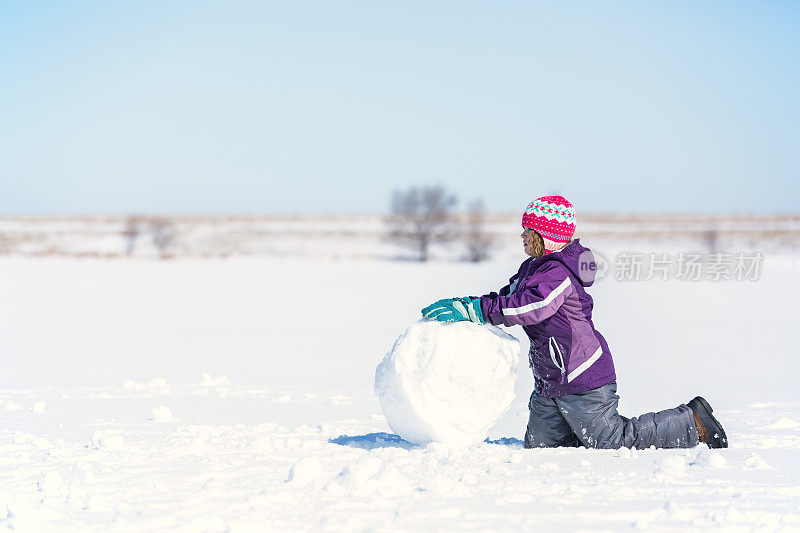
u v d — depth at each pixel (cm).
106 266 4178
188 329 1661
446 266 4394
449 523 349
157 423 664
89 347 1376
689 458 486
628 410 786
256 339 1492
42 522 353
